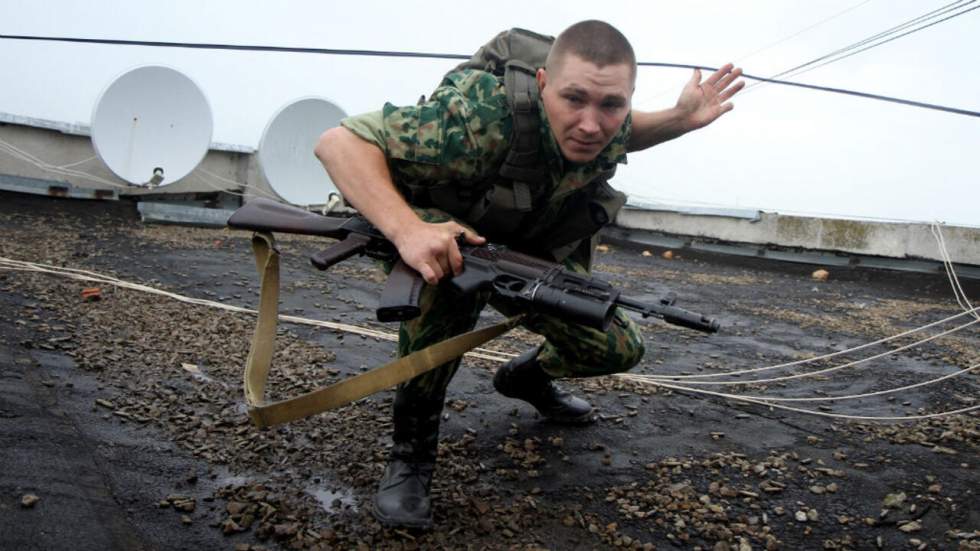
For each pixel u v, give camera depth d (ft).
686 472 10.08
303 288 22.41
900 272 32.30
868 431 12.14
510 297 7.02
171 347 14.16
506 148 7.46
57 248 24.82
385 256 7.66
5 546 6.80
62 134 37.22
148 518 7.79
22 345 13.02
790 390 14.83
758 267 37.19
